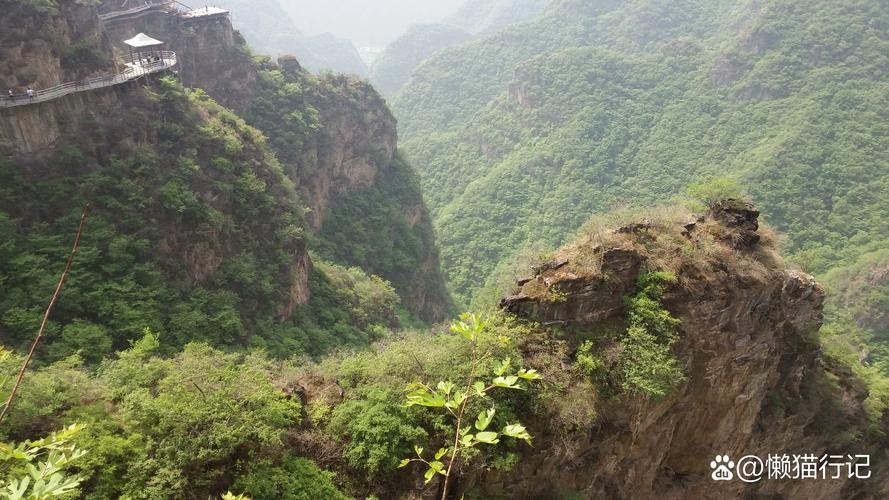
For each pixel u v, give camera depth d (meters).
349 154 80.00
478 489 16.17
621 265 20.39
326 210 72.69
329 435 16.45
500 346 17.48
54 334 29.52
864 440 28.33
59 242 33.00
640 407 19.12
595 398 18.11
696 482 22.92
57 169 35.66
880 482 29.36
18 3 36.53
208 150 44.19
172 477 13.81
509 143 138.00
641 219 22.70
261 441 15.27
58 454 5.64
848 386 28.59
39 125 35.44
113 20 59.47
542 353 18.42
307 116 73.31
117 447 14.05
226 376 17.02
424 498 15.30
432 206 131.88
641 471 20.73
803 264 29.97
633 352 18.94
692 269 21.23
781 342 24.55
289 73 77.75
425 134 179.12
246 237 43.50
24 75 35.66
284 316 43.56
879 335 62.72
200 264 39.34
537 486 17.28
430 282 82.62
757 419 24.28
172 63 52.44
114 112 40.19
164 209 38.75
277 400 16.52
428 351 18.70
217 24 68.44
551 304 19.39
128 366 17.88
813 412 25.86
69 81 39.16
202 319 36.00
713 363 21.34
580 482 18.27
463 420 16.31
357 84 86.44
